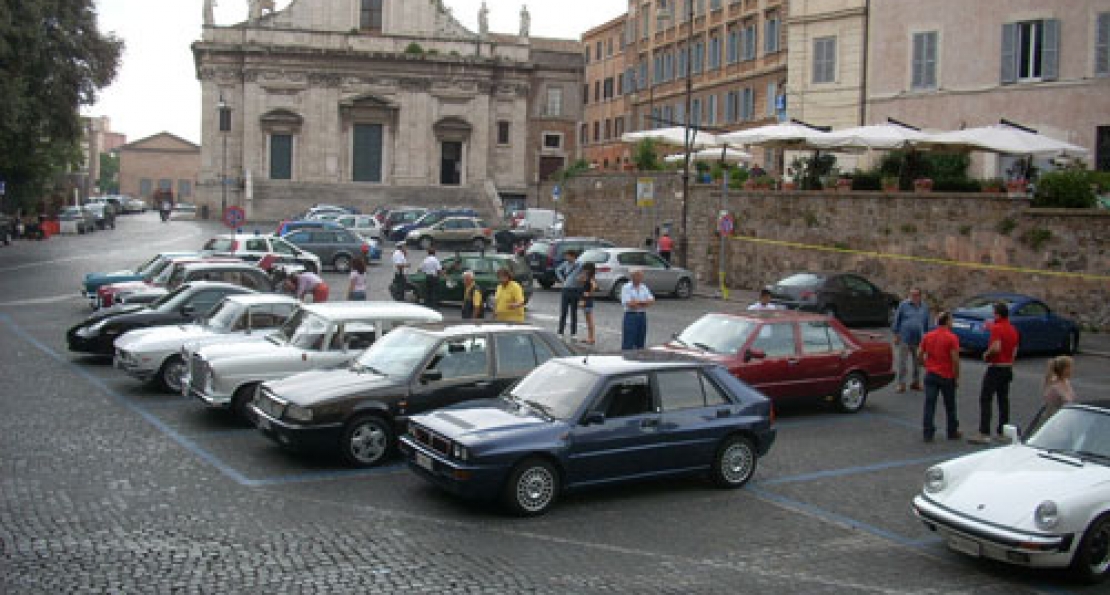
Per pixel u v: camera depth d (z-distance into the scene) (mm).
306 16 74500
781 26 51312
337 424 12117
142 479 11555
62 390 16656
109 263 41219
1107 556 8945
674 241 41062
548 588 8516
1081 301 26938
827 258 33250
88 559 8914
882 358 16969
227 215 35875
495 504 11047
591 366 11500
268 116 72625
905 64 38844
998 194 28703
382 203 74438
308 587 8391
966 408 17281
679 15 64375
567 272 23531
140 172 133250
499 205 74438
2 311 26922
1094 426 9953
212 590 8250
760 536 10164
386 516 10445
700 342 16000
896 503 11477
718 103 58781
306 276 22156
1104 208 26875
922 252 30547
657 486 11977
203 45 72000
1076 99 33938
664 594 8469
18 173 56500
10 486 11086
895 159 33906
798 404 16281
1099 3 33375
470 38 77062
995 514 9000
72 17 44375
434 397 12594
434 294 28812
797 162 36562
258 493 11141
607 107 79875
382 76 75000
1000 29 35844
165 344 16516
